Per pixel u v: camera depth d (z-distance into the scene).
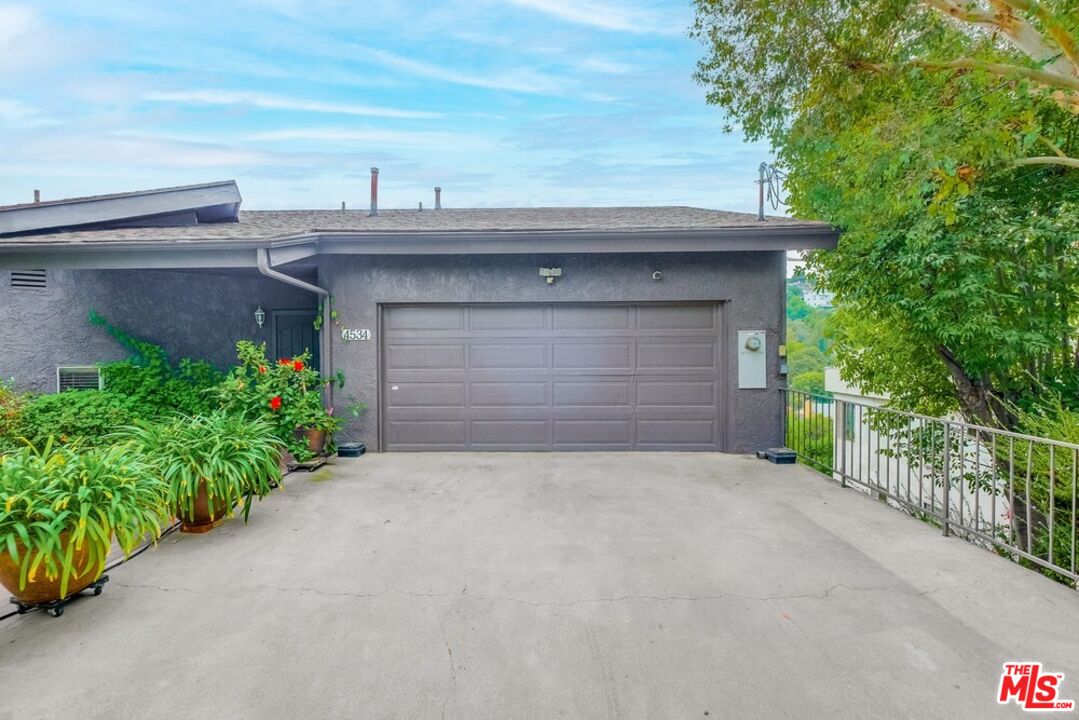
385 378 6.96
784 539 3.79
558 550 3.60
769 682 2.16
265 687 2.15
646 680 2.19
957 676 2.19
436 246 6.33
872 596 2.92
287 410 5.91
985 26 5.56
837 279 7.10
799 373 21.94
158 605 2.85
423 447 6.96
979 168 5.15
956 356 6.38
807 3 5.57
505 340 6.93
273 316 8.65
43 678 2.21
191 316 7.91
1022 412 5.45
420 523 4.17
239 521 4.21
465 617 2.71
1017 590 2.99
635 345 6.89
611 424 6.90
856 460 9.52
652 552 3.56
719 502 4.70
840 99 5.88
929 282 5.88
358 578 3.17
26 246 5.49
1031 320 5.57
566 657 2.35
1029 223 5.35
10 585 2.68
